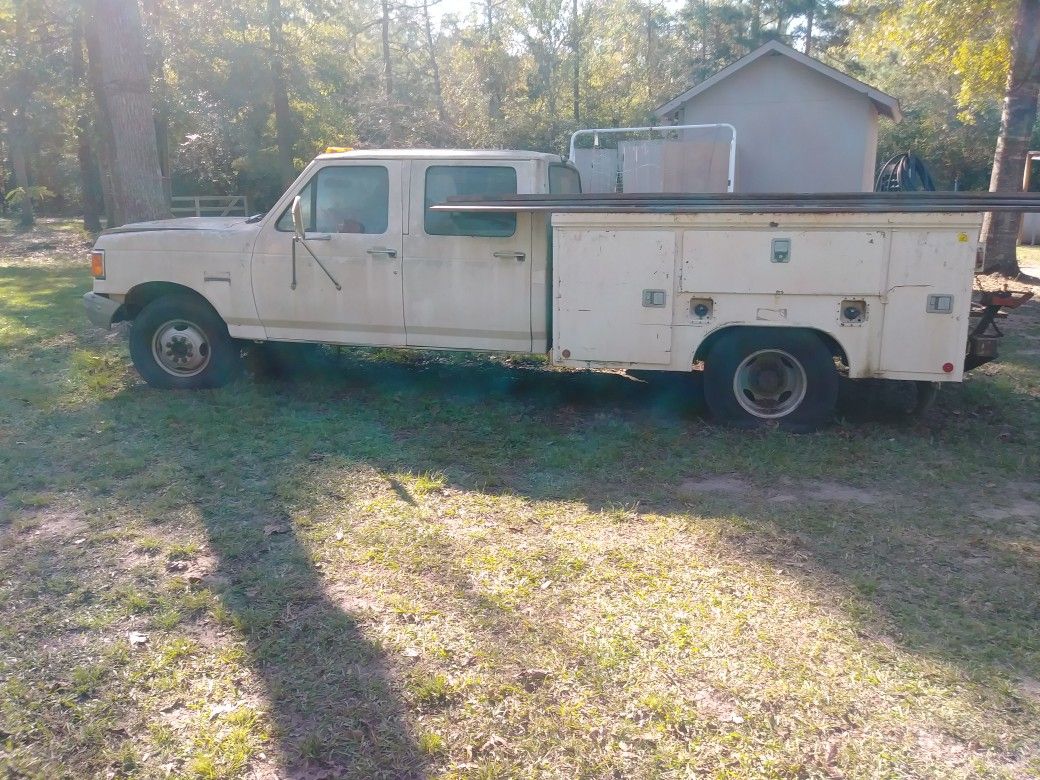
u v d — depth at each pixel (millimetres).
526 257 6684
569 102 38062
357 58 37688
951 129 34781
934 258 5910
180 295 7480
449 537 4594
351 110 31922
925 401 6566
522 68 37562
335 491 5227
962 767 2908
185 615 3816
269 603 3908
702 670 3410
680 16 40781
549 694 3268
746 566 4301
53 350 9164
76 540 4562
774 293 6133
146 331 7449
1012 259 14633
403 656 3492
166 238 7293
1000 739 3043
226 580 4141
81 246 24703
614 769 2893
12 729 3078
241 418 6648
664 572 4215
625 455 5957
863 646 3592
